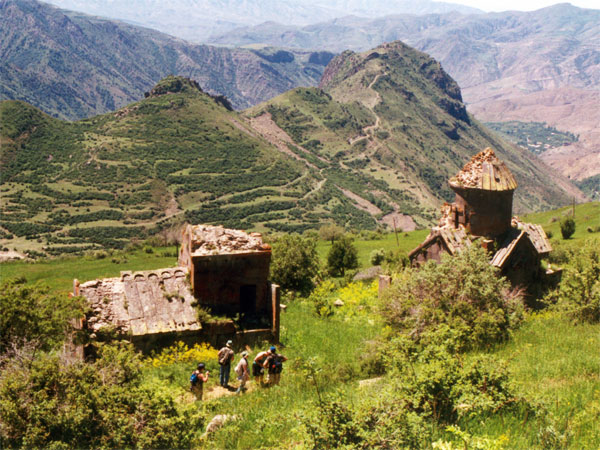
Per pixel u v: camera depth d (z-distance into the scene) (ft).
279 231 624.59
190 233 72.59
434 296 63.31
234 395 49.34
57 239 533.14
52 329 51.06
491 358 34.53
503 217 95.45
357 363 58.29
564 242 212.43
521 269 94.43
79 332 58.70
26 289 50.90
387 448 26.40
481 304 61.46
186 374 56.59
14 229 549.54
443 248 94.99
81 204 630.74
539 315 73.82
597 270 68.69
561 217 317.42
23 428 31.60
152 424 33.45
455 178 99.55
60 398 33.63
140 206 644.69
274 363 51.55
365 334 76.64
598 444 25.26
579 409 29.76
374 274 161.07
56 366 35.22
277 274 119.96
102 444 31.91
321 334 76.89
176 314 66.54
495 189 93.25
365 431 27.30
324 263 173.58
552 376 38.09
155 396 35.27
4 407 31.55
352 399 34.94
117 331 63.46
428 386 31.42
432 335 43.06
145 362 58.90
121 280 69.67
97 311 65.05
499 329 56.75
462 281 63.10
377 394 31.32
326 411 28.73
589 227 258.16
